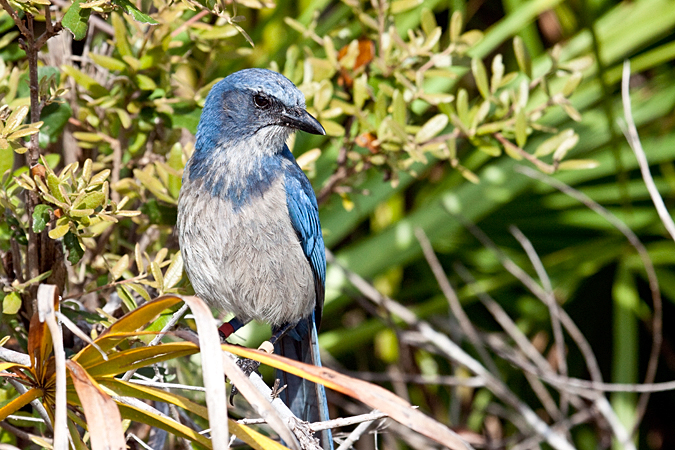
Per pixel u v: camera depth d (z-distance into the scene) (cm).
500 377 1306
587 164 1001
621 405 1313
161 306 545
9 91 888
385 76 1059
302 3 1382
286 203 904
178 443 998
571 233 1441
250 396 493
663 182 1385
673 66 1549
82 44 1062
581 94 1362
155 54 934
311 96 1041
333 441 924
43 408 630
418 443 1237
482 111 1001
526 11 1354
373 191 1298
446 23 1552
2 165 778
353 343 1324
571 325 1178
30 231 761
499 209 1437
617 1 1509
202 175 890
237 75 919
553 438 1138
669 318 1503
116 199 941
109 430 490
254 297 908
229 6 996
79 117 952
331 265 1298
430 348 1288
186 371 980
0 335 858
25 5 675
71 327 518
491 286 1409
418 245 1307
